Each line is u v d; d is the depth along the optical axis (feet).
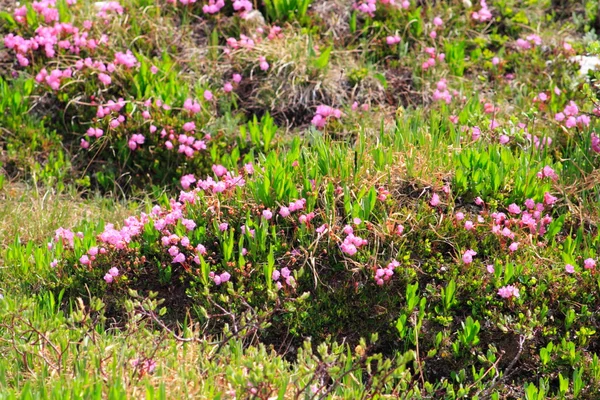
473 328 31.37
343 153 37.58
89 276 34.73
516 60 50.49
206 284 33.42
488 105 44.83
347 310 33.17
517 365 31.71
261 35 50.21
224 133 44.78
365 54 50.52
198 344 30.48
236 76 47.70
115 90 46.32
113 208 41.55
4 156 43.83
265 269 33.17
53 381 26.99
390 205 35.40
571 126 41.63
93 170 44.75
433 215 34.94
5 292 33.71
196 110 44.73
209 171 43.68
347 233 34.24
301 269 30.86
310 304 33.19
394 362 31.37
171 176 44.29
